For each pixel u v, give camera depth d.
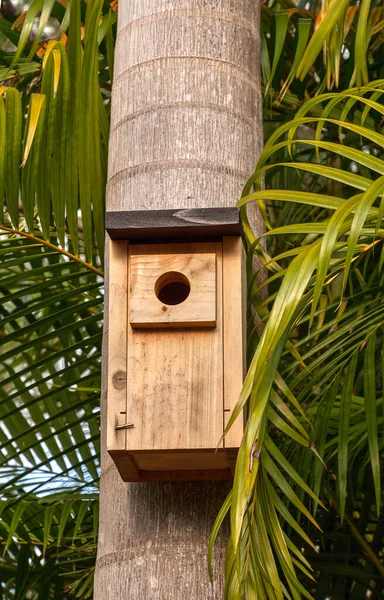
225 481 3.61
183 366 3.58
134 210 3.78
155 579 3.43
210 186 3.92
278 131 3.83
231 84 4.14
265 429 3.26
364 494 6.02
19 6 7.54
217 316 3.63
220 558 3.48
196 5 4.26
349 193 6.80
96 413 5.12
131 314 3.63
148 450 3.49
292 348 3.54
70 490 5.46
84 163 4.61
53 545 5.85
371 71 6.52
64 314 4.96
